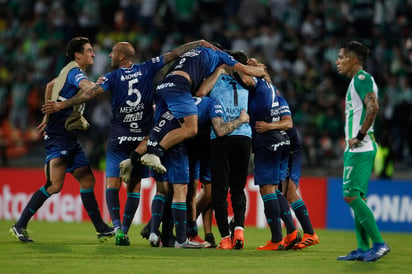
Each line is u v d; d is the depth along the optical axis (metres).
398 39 59.16
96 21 65.81
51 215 45.72
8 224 38.97
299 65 57.28
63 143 26.88
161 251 24.00
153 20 63.91
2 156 54.94
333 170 50.44
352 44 22.69
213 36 60.06
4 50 65.62
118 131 26.09
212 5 64.25
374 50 58.19
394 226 43.19
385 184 43.41
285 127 25.70
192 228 26.58
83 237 30.80
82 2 66.06
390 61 57.25
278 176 25.70
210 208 27.16
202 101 25.67
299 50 58.56
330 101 53.19
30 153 55.97
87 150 52.97
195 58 25.66
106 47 59.91
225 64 26.03
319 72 57.09
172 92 25.19
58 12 64.88
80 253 23.12
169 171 25.27
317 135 51.97
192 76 25.42
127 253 23.23
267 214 25.70
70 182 45.56
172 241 26.55
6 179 47.25
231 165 25.42
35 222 42.66
